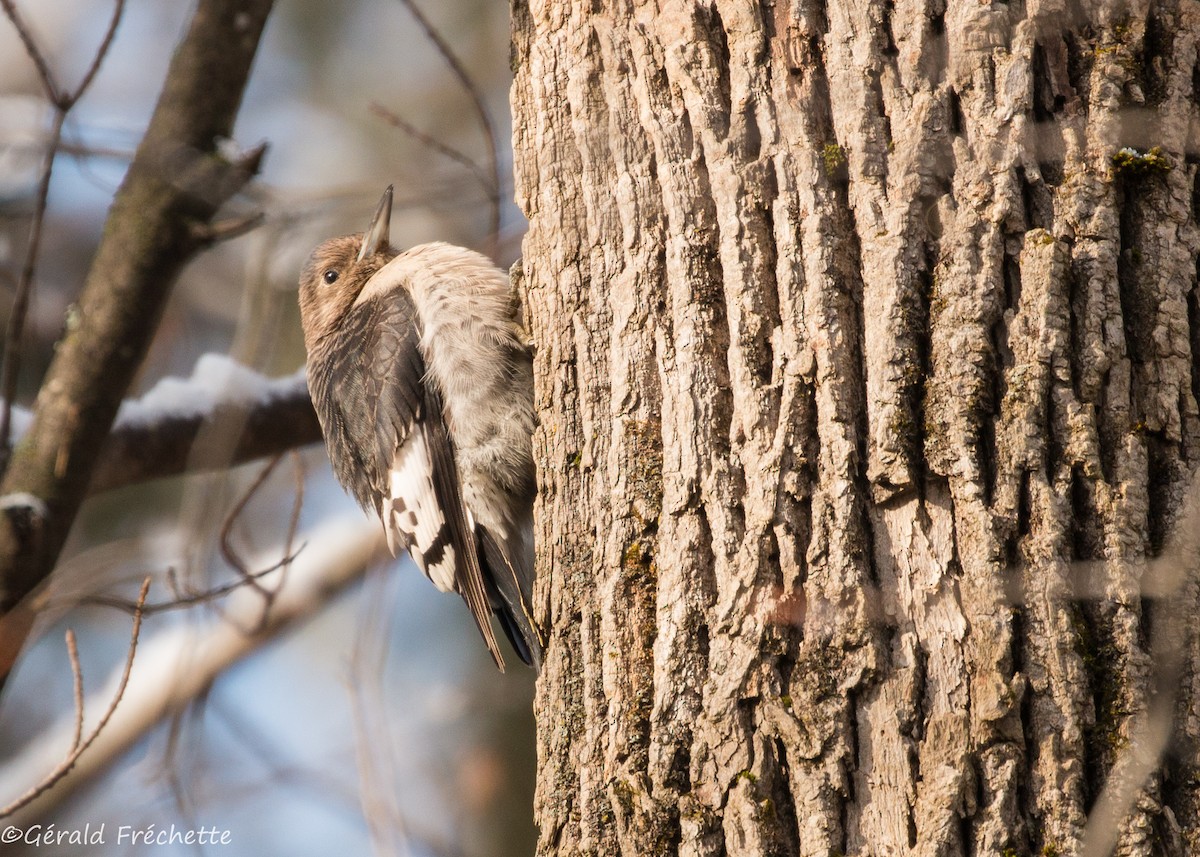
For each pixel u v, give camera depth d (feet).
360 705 34.91
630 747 21.89
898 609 20.10
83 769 46.65
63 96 34.78
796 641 20.56
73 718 49.62
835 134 22.56
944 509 20.18
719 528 21.75
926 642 19.77
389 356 35.70
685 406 22.54
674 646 21.65
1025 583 19.49
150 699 46.24
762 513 21.21
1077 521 19.77
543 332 26.13
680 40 24.22
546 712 24.14
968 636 19.49
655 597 22.52
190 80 38.22
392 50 69.67
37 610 36.22
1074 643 19.12
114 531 54.60
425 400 34.76
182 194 37.96
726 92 23.76
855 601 20.22
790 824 20.01
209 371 41.09
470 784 51.39
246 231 38.73
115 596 41.24
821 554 20.63
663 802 21.17
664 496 22.70
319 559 46.93
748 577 21.02
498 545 34.27
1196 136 21.54
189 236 38.29
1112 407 20.18
